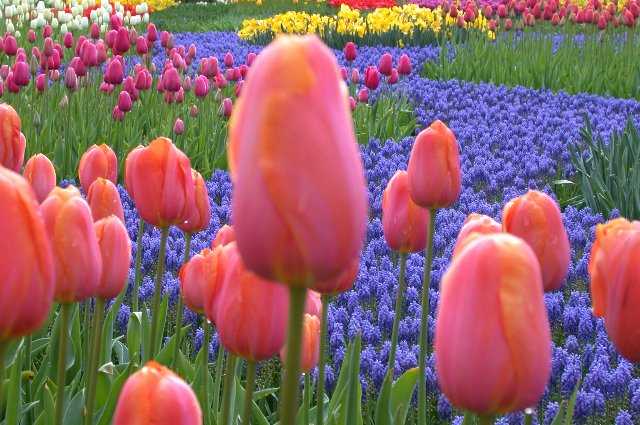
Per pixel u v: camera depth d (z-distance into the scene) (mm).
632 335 1926
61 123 9906
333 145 1264
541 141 10570
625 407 4438
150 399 1415
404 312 5691
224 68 18094
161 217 2861
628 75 15086
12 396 3074
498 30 19203
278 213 1265
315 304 3070
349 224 1303
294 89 1231
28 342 3402
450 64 16859
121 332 5164
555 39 20688
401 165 9312
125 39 9781
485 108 12852
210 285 2139
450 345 1518
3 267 1503
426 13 21781
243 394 3656
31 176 3285
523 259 1479
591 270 2061
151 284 5531
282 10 34875
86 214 2094
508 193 8500
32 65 11352
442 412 4141
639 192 7691
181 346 4812
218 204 8367
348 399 3053
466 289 1497
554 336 5398
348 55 12266
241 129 1282
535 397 1528
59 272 2080
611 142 8867
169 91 9844
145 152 2787
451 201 2809
